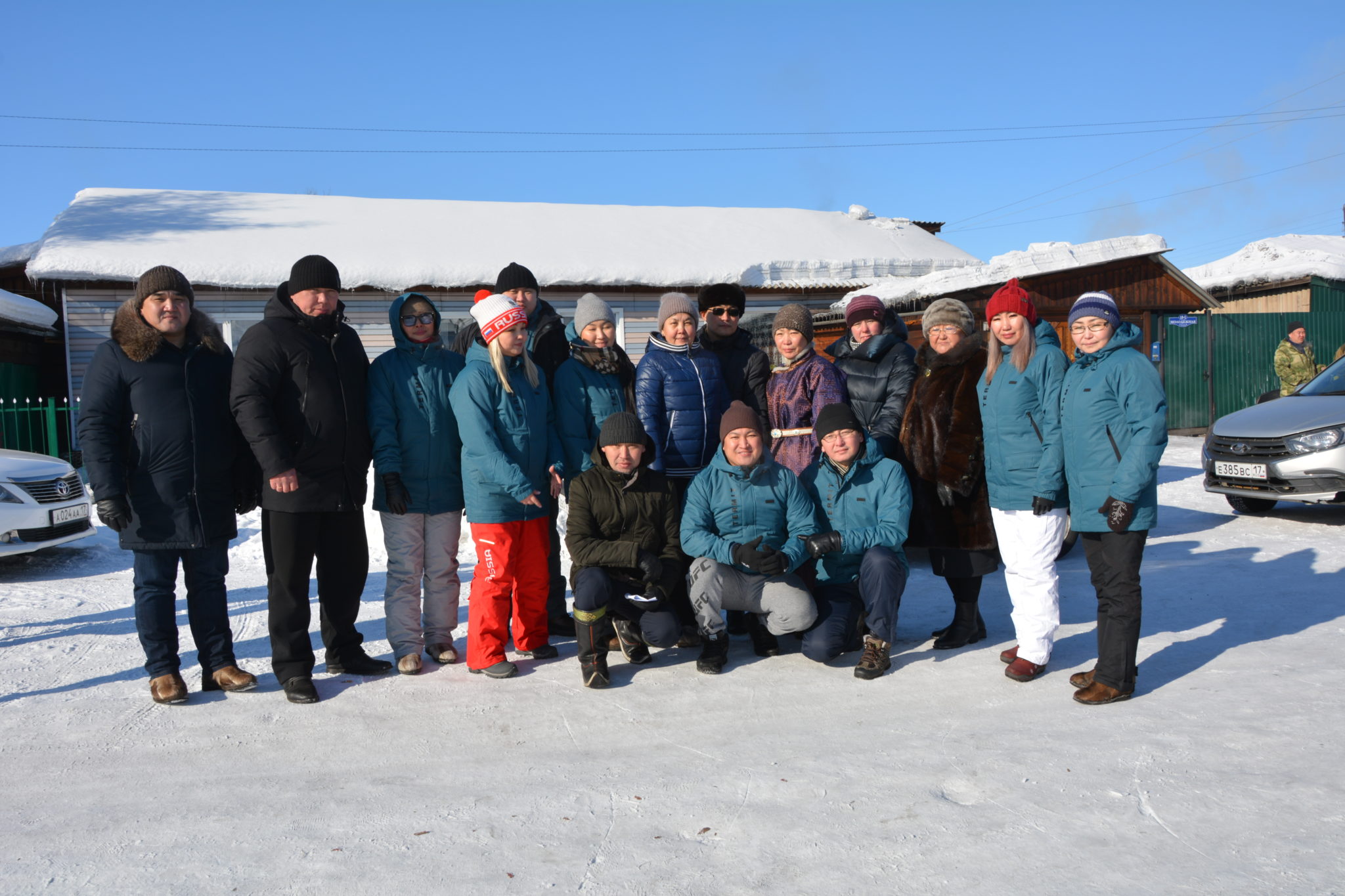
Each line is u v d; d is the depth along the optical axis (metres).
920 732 3.35
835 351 5.38
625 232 18.80
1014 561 3.98
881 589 4.01
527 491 4.05
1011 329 3.93
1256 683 3.75
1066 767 2.98
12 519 7.20
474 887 2.33
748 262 17.14
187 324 3.93
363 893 2.32
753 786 2.91
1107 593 3.66
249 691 4.04
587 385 4.66
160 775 3.13
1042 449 3.87
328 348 3.99
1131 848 2.44
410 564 4.31
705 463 4.77
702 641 4.43
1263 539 6.91
